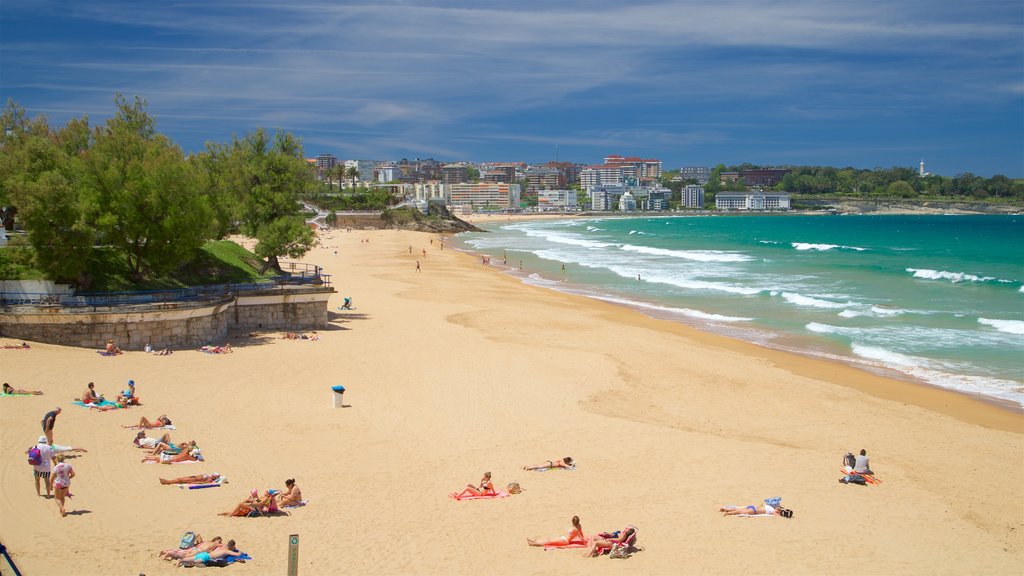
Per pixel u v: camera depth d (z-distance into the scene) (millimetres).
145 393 32031
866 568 19312
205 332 42000
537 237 180375
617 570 18750
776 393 36375
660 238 172625
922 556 20109
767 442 29359
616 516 22062
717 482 24938
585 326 52719
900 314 58250
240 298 45719
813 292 71562
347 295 64750
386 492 23234
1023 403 35406
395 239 153875
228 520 20641
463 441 28359
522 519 21641
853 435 30578
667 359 42781
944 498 24219
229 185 54938
